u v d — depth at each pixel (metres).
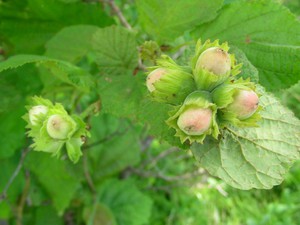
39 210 0.32
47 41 0.21
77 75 0.16
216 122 0.12
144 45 0.17
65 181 0.26
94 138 0.31
